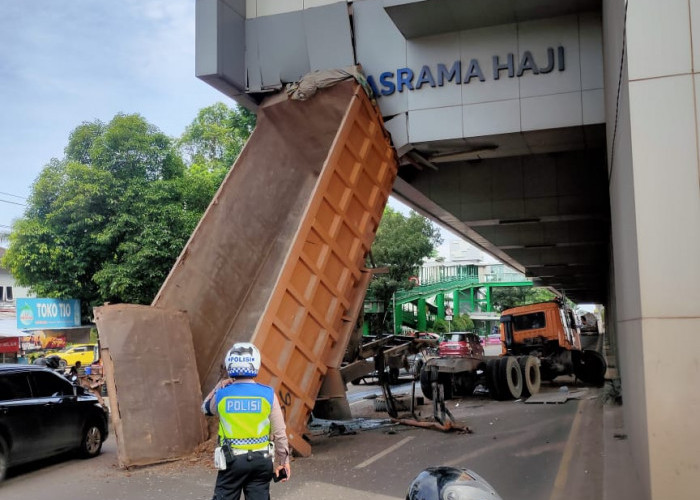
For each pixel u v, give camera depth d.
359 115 11.31
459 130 13.05
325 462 9.09
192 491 7.66
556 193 18.56
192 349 10.22
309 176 13.14
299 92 12.02
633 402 7.18
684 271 5.40
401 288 46.09
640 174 5.61
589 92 12.37
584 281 44.28
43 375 9.95
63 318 27.47
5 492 8.02
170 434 9.30
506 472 8.27
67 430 9.89
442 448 10.05
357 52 13.64
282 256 12.32
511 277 85.19
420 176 19.41
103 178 22.09
